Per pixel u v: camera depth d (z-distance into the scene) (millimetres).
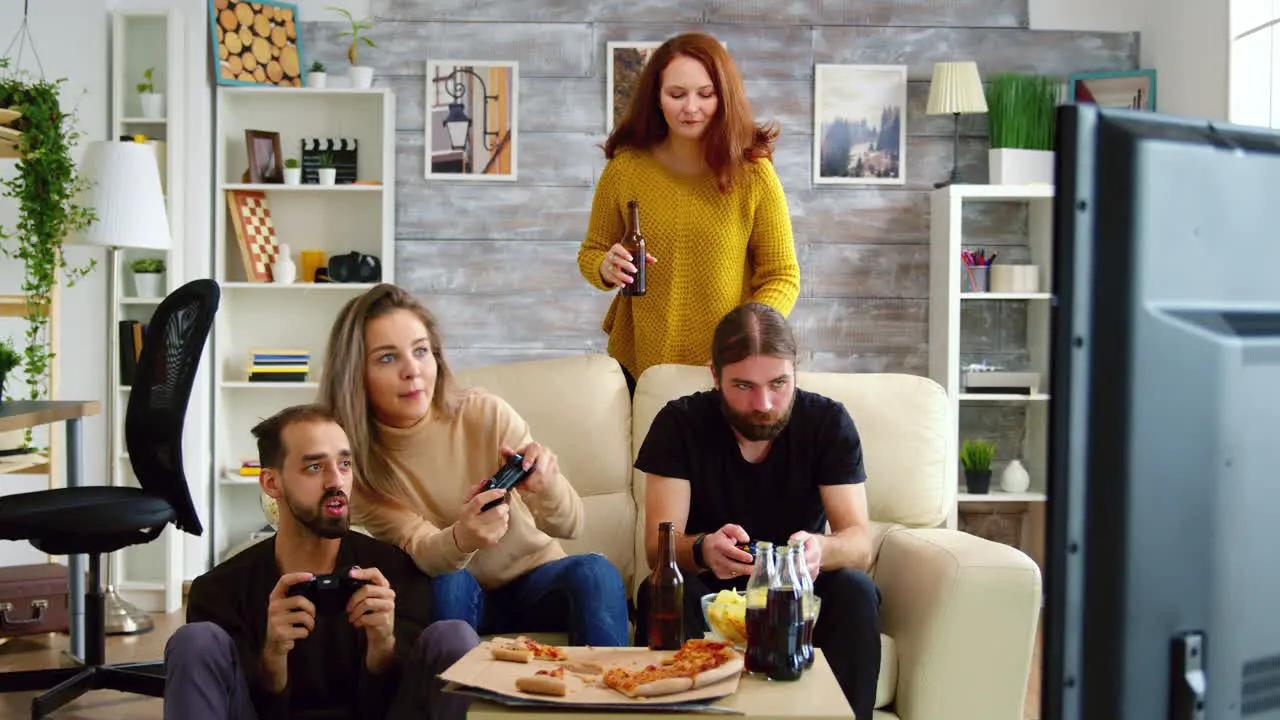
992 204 5094
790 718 1517
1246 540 613
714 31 5031
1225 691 610
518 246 5055
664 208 2887
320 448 2008
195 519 3340
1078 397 582
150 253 4867
